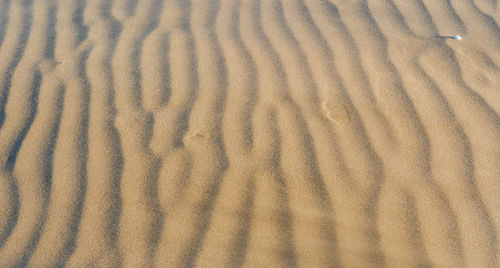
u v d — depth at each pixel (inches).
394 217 63.2
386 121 78.9
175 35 106.6
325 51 99.0
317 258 58.7
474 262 58.0
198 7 118.5
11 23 116.4
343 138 75.5
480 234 61.0
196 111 82.0
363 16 112.3
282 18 112.5
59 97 87.3
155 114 81.7
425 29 106.7
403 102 83.2
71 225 63.2
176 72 93.3
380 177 68.7
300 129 77.4
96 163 72.0
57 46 105.0
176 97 85.9
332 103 83.4
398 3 117.3
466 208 64.2
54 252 60.2
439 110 81.1
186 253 59.7
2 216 64.8
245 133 76.8
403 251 59.2
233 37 105.0
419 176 68.7
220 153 73.2
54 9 122.3
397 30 106.4
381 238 60.7
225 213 64.3
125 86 89.7
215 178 69.2
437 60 95.5
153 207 65.2
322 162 71.3
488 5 115.1
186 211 64.7
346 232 61.6
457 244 60.0
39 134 78.3
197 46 101.8
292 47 100.7
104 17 116.6
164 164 71.5
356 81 89.2
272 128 77.7
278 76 91.2
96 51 102.0
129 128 78.7
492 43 101.0
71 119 81.4
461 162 70.9
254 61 96.0
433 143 74.3
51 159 73.2
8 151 75.1
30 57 101.3
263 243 60.6
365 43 101.7
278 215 63.9
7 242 61.5
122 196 66.8
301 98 84.7
